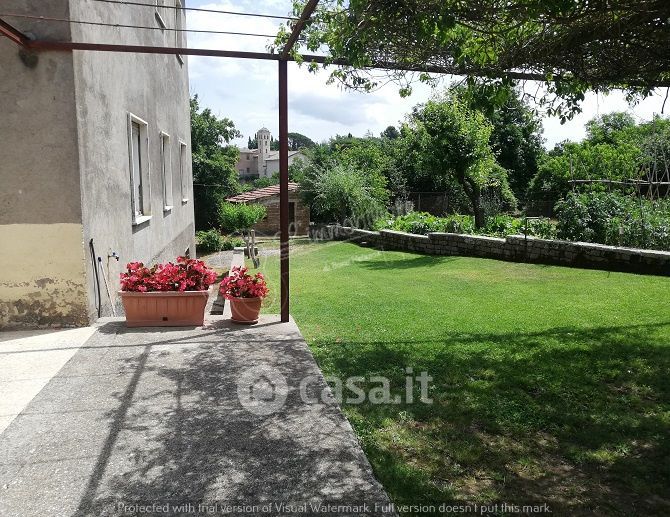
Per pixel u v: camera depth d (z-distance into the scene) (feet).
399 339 17.02
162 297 16.60
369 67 14.84
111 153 19.54
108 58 19.31
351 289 27.22
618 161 52.54
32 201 16.06
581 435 10.11
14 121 15.74
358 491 7.78
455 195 59.93
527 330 17.93
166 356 13.84
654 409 11.39
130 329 16.44
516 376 13.37
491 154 47.24
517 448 9.63
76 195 16.20
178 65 37.14
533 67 13.41
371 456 9.10
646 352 15.16
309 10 11.78
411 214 53.42
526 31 12.36
